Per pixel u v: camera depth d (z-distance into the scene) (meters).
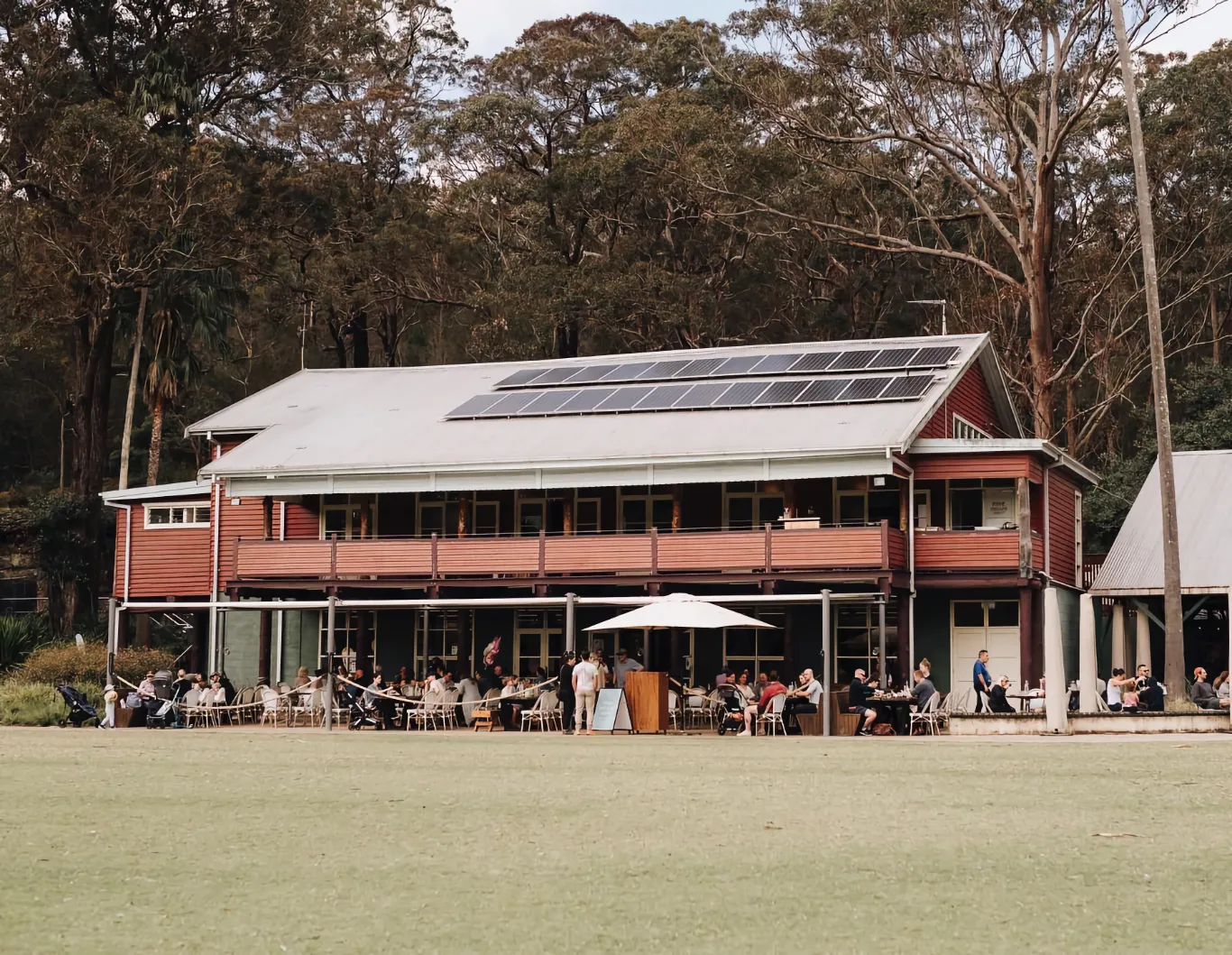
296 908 8.37
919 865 9.72
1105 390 56.94
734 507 35.62
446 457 34.41
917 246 50.94
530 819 12.12
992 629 33.34
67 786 14.90
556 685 30.88
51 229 49.53
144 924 7.96
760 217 55.72
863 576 31.28
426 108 64.44
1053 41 47.31
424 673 37.44
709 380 37.28
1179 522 36.19
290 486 35.69
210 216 51.75
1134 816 12.14
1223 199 54.66
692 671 35.31
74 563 50.28
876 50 47.72
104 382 53.12
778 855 10.15
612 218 58.28
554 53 60.91
